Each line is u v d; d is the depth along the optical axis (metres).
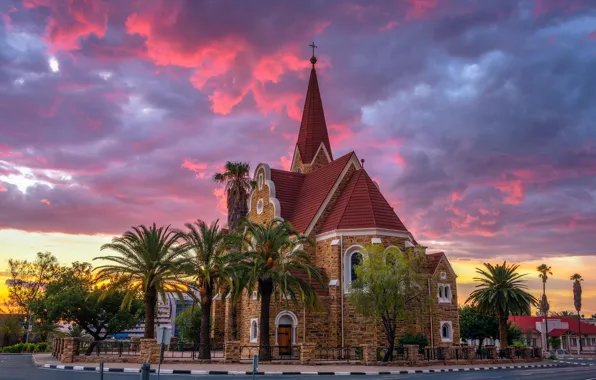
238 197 53.47
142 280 42.72
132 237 42.09
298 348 44.84
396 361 38.81
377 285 40.47
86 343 48.03
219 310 60.06
